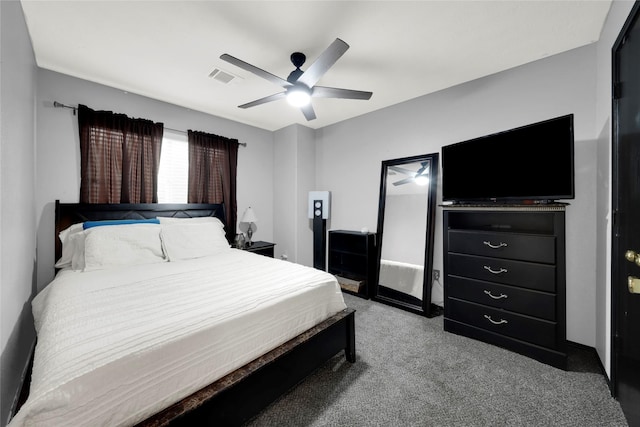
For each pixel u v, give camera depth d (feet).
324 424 4.59
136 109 9.75
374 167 11.85
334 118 12.78
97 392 2.94
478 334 7.45
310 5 5.56
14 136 4.97
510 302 6.89
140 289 5.41
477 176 7.87
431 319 8.99
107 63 7.76
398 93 9.95
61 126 8.21
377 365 6.33
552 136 6.37
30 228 6.66
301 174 13.67
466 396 5.27
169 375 3.50
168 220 9.80
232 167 12.53
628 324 4.61
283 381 4.90
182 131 11.02
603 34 6.20
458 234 7.84
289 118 12.70
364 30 6.36
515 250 6.80
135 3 5.48
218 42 6.81
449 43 6.89
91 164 8.63
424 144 10.12
